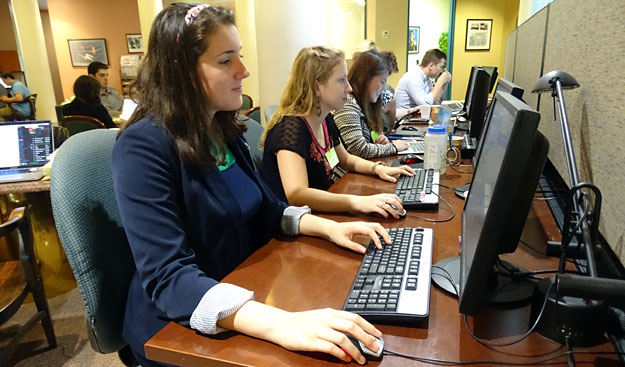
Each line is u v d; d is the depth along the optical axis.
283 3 3.26
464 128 2.81
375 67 2.40
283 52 3.35
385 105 3.15
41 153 2.27
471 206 0.88
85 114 4.02
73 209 0.93
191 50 0.89
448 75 4.32
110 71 8.57
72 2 8.23
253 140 1.75
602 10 0.92
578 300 0.67
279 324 0.71
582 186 0.71
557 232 1.12
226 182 1.05
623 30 0.78
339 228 1.09
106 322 0.99
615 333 0.68
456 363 0.64
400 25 6.40
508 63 3.34
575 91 1.15
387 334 0.72
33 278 1.77
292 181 1.48
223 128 1.11
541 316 0.69
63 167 0.94
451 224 1.21
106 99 6.27
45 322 1.91
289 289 0.88
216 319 0.73
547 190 1.45
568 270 0.90
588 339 0.67
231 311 0.74
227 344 0.72
